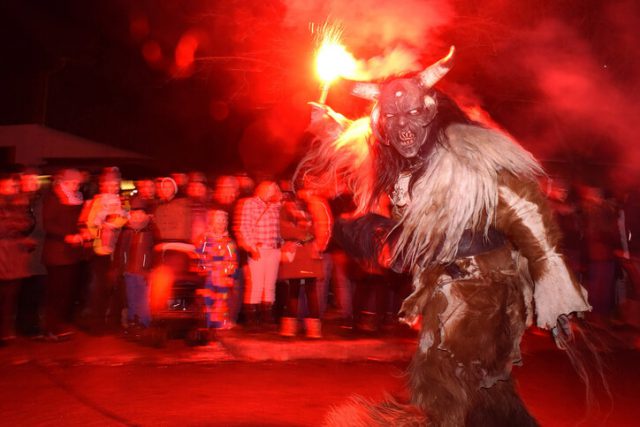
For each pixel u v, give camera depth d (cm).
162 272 894
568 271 322
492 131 334
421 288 339
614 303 1062
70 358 777
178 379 685
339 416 342
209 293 885
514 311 336
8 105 1512
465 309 328
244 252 950
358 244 362
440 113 337
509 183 326
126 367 738
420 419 323
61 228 877
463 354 325
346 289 1034
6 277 839
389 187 349
